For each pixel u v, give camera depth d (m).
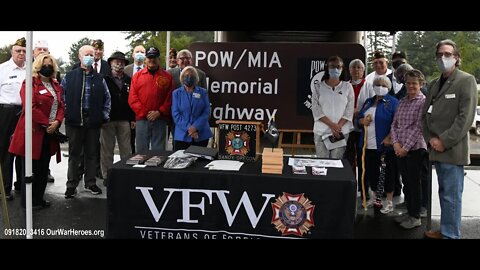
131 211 2.58
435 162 3.15
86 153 4.36
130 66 5.29
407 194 3.57
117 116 4.55
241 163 2.73
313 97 3.71
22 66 4.22
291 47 4.15
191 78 3.66
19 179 4.48
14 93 4.16
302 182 2.42
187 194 2.51
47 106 3.76
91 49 4.06
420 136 3.41
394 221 3.75
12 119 4.16
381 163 3.93
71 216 3.73
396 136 3.54
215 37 4.71
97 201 4.19
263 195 2.45
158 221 2.56
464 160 3.00
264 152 2.57
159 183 2.53
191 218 2.53
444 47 2.93
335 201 2.40
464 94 2.89
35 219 3.63
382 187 3.92
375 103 3.91
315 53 4.14
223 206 2.50
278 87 4.19
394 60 4.34
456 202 3.09
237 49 4.19
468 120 2.88
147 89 4.11
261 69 4.19
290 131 4.22
